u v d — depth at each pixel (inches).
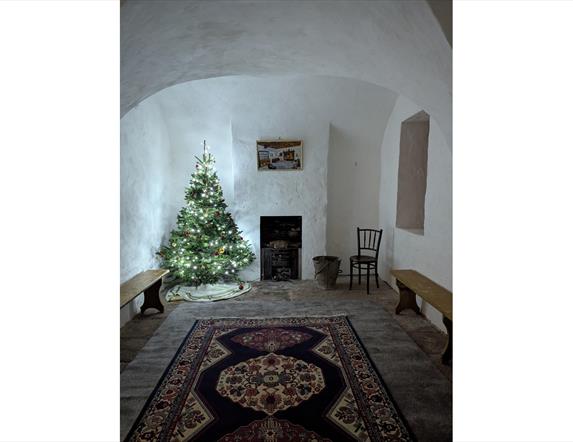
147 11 74.5
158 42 90.4
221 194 224.1
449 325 122.7
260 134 229.5
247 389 108.4
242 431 89.5
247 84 208.5
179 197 239.9
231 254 218.2
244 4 80.3
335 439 86.4
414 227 211.9
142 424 92.5
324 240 241.6
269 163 234.1
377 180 245.4
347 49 100.9
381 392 106.0
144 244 191.9
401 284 172.4
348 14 83.1
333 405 100.0
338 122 229.8
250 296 206.8
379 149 241.9
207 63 112.2
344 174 243.9
